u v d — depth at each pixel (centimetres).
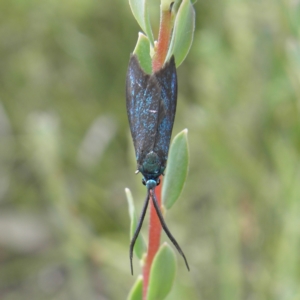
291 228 24
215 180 28
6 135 34
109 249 29
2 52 36
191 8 14
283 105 26
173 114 14
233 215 26
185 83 33
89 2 35
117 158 34
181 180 15
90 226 30
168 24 14
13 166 34
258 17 26
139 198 26
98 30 36
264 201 26
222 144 27
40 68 36
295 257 23
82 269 29
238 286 25
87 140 33
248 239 26
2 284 32
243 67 27
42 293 31
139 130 14
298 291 23
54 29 35
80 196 32
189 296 25
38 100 35
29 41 36
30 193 35
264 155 27
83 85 36
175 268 15
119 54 35
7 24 36
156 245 15
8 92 35
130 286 28
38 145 30
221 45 28
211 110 28
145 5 14
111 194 32
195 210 28
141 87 14
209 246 27
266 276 24
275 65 25
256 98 27
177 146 14
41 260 32
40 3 35
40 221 34
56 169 30
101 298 30
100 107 35
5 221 34
